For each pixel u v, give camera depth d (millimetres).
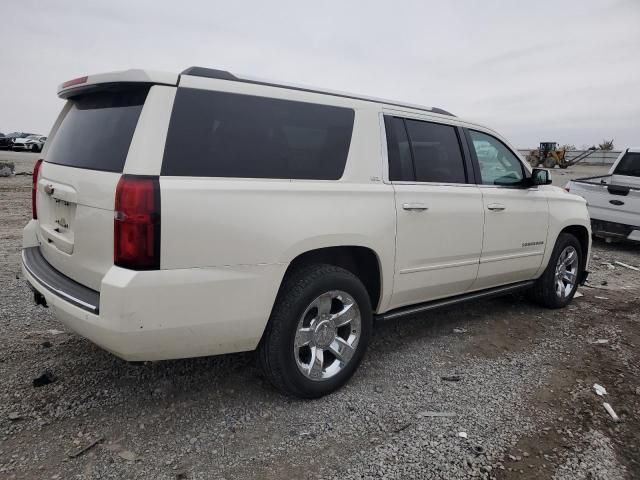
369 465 2600
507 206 4477
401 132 3740
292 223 2918
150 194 2426
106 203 2512
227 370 3564
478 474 2564
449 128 4180
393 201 3504
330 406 3174
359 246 3307
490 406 3248
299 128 3123
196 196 2562
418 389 3443
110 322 2426
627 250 9273
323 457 2654
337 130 3318
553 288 5223
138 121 2561
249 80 2982
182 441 2730
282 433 2852
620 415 3223
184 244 2527
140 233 2414
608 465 2699
